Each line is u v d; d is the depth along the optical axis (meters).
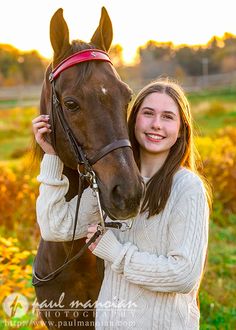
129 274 2.95
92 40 3.37
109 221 3.32
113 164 2.91
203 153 11.70
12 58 50.34
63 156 3.25
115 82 3.06
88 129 3.01
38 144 3.58
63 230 3.25
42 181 3.24
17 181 8.45
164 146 3.10
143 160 3.22
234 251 7.84
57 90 3.19
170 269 2.86
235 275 6.93
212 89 37.22
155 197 3.00
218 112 26.55
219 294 6.16
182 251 2.87
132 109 3.24
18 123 25.73
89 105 3.00
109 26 3.42
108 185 2.90
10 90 38.44
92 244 3.05
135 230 3.06
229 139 14.26
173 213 2.97
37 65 51.06
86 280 3.57
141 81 34.12
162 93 3.12
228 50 51.38
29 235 7.40
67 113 3.09
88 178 3.06
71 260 3.27
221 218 9.65
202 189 2.99
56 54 3.24
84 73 3.06
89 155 3.02
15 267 4.69
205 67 42.59
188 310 3.04
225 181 10.05
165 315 2.98
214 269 7.04
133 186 2.84
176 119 3.11
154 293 3.00
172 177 3.04
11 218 7.88
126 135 3.00
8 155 17.38
